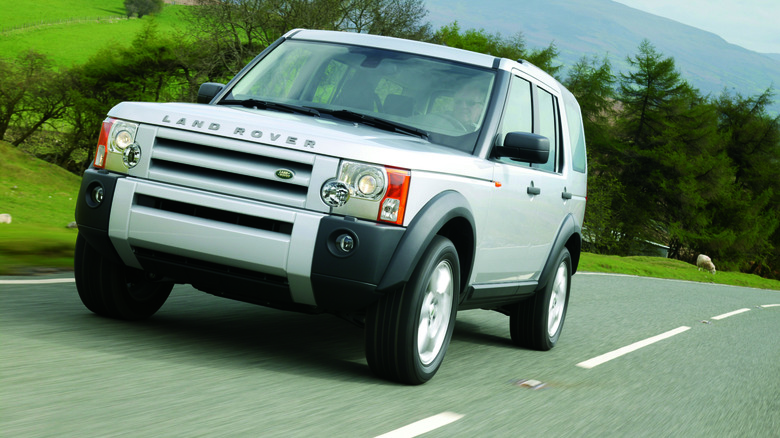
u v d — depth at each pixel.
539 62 60.78
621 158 59.44
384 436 3.58
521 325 6.77
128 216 4.44
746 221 62.00
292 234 4.18
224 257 4.28
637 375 6.30
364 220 4.25
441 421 3.97
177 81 51.19
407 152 4.41
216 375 4.26
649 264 36.91
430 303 4.65
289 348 5.28
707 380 6.52
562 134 6.94
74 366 4.04
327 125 4.79
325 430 3.54
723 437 4.62
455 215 4.60
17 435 2.93
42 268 7.51
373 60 5.70
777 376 7.30
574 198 7.10
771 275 77.19
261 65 5.93
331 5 36.28
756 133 66.62
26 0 118.69
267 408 3.76
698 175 60.06
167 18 117.12
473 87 5.53
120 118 4.65
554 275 6.80
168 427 3.26
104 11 121.12
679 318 11.87
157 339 4.93
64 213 28.95
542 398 4.94
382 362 4.53
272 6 36.66
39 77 48.94
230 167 4.34
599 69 59.78
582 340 8.04
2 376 3.70
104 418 3.27
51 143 51.47
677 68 60.06
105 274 5.06
